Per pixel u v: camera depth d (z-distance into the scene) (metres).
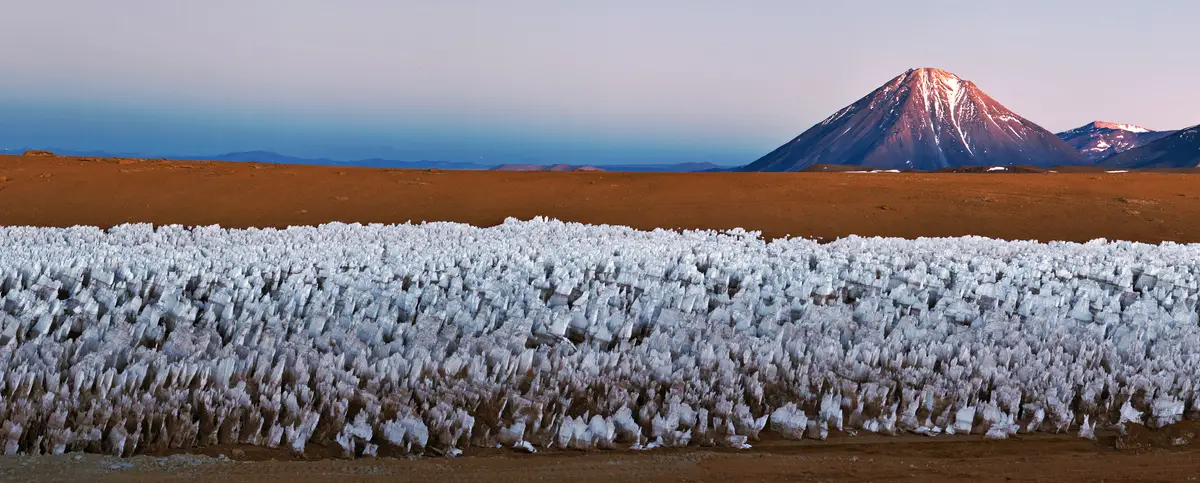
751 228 28.05
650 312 12.76
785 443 8.59
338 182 34.22
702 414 8.59
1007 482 7.65
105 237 20.80
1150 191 35.19
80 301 12.47
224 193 31.78
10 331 10.65
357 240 21.19
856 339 11.77
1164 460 8.29
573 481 7.36
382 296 13.57
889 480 7.59
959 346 11.36
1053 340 11.77
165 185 32.62
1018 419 9.27
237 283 14.44
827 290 15.32
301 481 7.13
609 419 8.38
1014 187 35.59
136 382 8.73
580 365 9.88
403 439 8.09
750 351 10.36
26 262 15.16
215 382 8.91
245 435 8.12
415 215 29.59
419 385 9.01
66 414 7.86
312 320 11.39
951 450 8.50
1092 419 9.38
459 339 11.20
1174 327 13.35
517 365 9.89
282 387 9.13
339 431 8.21
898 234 27.73
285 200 31.11
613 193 33.84
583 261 17.30
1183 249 23.22
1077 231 28.48
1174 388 9.93
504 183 35.34
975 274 17.64
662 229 26.58
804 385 9.52
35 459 7.33
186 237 21.67
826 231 27.86
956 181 37.31
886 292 16.44
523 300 13.88
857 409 9.16
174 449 7.85
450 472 7.47
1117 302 15.30
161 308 12.27
